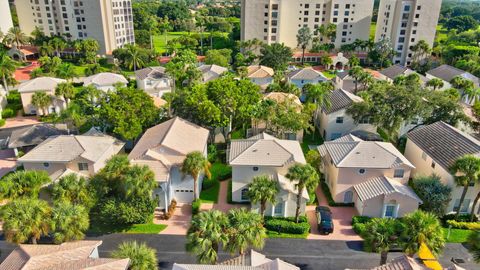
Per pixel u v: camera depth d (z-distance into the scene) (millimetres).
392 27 134250
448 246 37781
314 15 139625
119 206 38719
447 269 30188
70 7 127625
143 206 39156
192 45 146000
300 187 38312
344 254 36812
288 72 102000
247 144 46188
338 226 41250
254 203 37000
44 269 27234
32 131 57750
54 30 135500
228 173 51531
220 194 47375
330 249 37500
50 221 31391
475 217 42000
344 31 140875
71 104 59781
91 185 39156
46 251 29547
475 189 41562
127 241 38094
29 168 45812
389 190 41250
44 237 36500
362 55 137000
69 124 60125
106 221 39594
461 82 82375
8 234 30484
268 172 43938
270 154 44250
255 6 132250
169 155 44844
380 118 54375
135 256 29516
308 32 131750
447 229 40531
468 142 43344
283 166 43281
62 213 31766
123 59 117750
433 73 100375
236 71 104625
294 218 41562
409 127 60938
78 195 36594
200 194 47156
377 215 42344
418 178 43406
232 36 158500
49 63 93562
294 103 64000
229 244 29672
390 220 30875
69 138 47688
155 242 38125
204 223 29109
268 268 28844
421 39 129875
